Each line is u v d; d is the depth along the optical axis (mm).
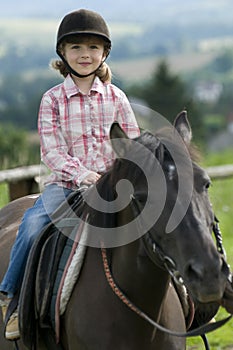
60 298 5488
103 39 6020
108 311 5270
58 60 6297
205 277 4422
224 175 15266
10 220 6883
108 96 6059
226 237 16281
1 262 6375
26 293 5633
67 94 5988
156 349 5301
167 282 5180
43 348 5926
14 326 5848
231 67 183125
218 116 106812
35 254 5684
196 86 143875
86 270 5473
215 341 9391
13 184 12453
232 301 4738
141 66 181500
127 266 5219
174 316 5469
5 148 19750
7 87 151000
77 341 5367
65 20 6012
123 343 5223
